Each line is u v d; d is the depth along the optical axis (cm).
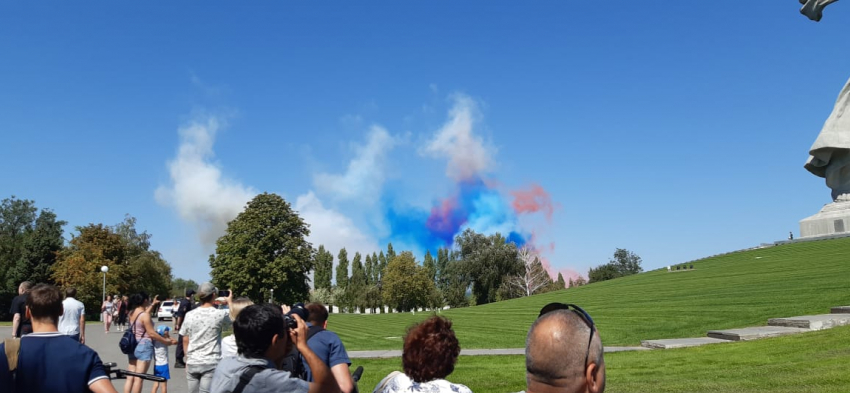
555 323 282
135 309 1264
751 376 1278
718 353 1691
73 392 539
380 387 523
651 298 3950
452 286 11362
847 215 6344
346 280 14588
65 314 1398
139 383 1259
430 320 527
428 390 490
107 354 2614
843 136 6450
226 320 1024
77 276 8194
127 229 11312
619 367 1581
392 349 2467
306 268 7762
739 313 2789
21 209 11300
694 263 6569
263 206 7650
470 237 11112
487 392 1341
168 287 11444
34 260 8788
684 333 2528
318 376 491
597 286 5881
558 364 274
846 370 1214
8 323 6506
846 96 6538
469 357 1994
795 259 4969
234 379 478
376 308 13238
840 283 3189
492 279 10688
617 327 2873
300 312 697
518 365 1752
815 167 6800
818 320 2047
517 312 4450
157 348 1315
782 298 3023
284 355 513
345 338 3128
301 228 7788
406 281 12288
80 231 8919
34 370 532
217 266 7825
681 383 1259
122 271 8775
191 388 1008
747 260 5691
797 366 1333
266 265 7425
